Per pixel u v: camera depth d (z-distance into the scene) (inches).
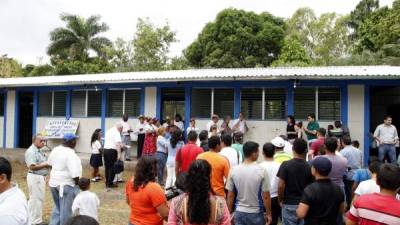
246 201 179.3
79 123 629.6
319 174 153.9
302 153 187.2
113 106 606.9
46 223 287.6
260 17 1237.1
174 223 121.2
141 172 158.4
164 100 577.6
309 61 1166.3
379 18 1126.4
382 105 627.8
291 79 469.7
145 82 560.4
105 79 558.9
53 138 637.3
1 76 1258.6
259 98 511.2
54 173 246.5
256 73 482.0
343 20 1493.6
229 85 521.3
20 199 116.6
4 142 705.0
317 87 485.7
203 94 538.3
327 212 149.7
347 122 470.3
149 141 466.6
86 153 614.5
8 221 111.3
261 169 181.8
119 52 1375.5
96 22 1363.2
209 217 117.0
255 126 509.0
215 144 215.0
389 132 426.0
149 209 156.7
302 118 490.3
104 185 435.5
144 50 1309.1
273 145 221.0
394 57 922.1
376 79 462.9
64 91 645.9
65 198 242.8
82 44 1334.9
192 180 118.6
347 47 1456.7
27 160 277.6
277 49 1205.1
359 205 124.0
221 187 209.8
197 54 1246.9
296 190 183.6
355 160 289.0
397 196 145.3
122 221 296.7
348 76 434.0
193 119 493.7
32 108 723.4
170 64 1318.9
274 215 218.8
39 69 1325.0
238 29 1180.5
